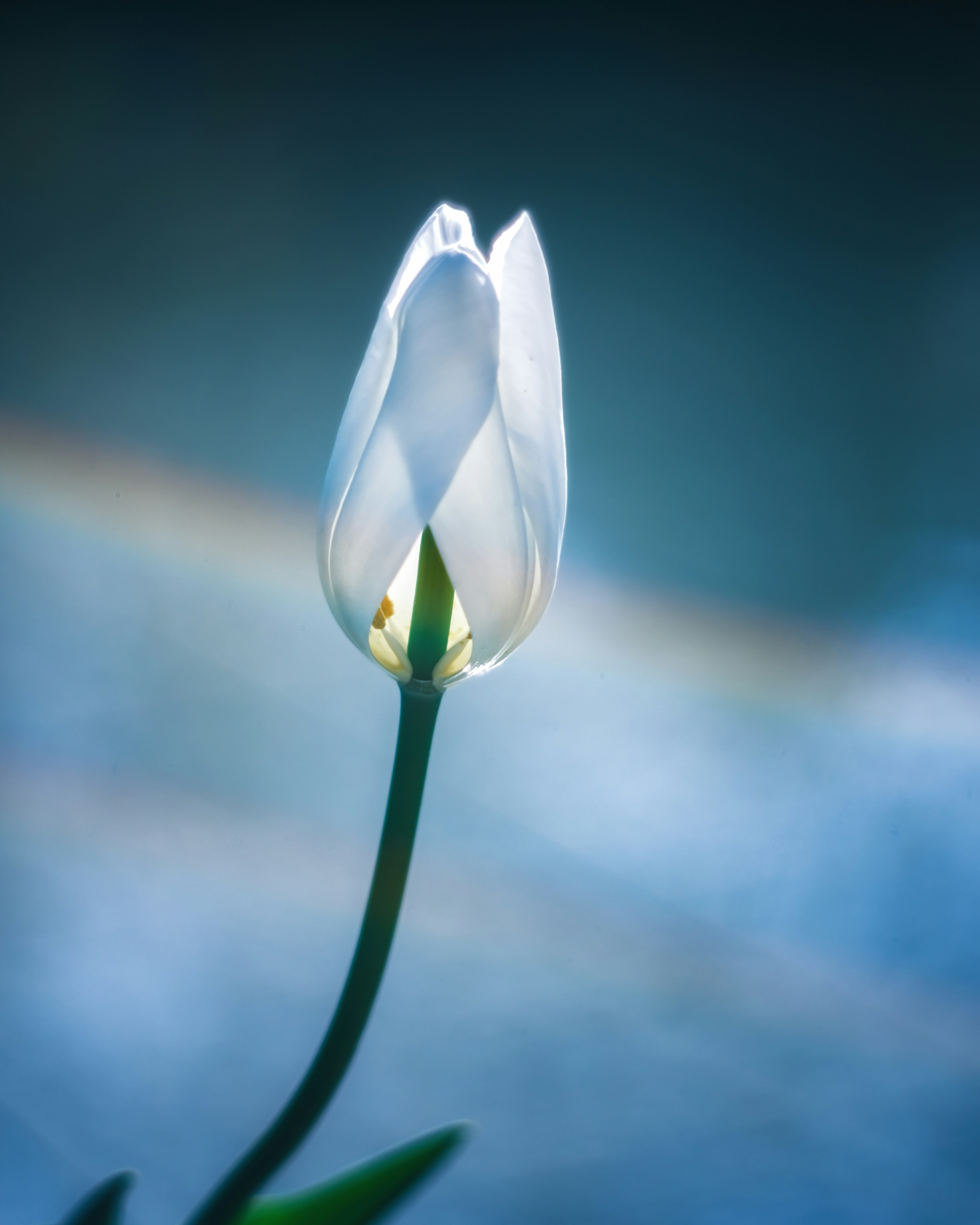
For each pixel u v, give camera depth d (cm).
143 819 131
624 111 363
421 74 383
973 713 156
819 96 371
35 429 228
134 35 385
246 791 138
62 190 331
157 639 170
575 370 263
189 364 259
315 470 225
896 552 202
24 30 385
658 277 298
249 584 188
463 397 45
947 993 112
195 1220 46
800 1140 96
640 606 186
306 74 383
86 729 147
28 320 273
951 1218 89
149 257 306
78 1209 48
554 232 312
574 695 162
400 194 331
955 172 343
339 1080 46
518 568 46
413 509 46
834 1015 108
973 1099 100
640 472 225
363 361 45
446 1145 49
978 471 228
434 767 145
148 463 223
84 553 192
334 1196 49
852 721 156
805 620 181
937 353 270
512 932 119
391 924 46
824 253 307
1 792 134
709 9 396
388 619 46
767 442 239
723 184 337
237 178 341
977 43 385
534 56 394
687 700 160
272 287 293
